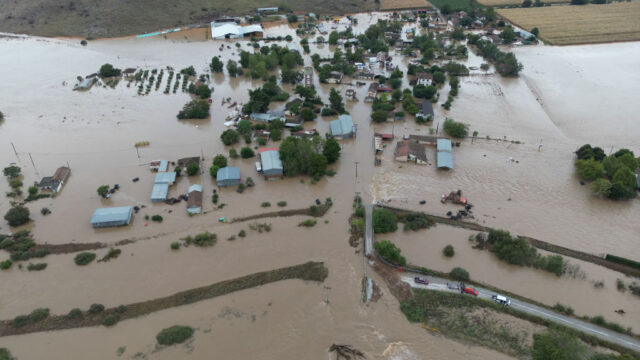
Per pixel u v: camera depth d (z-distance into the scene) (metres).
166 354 57.78
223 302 66.00
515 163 103.69
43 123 123.31
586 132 119.31
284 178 98.19
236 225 83.12
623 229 81.75
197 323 62.47
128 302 66.06
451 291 67.00
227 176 93.69
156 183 93.06
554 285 68.69
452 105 134.88
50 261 74.19
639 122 124.12
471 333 60.16
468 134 116.75
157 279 70.50
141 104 136.00
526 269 71.94
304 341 59.88
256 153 107.75
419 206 88.44
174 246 76.69
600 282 68.75
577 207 88.06
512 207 88.12
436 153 108.19
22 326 61.66
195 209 86.31
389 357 57.50
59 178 94.62
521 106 135.75
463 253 75.44
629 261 71.88
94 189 93.88
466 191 93.25
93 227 82.12
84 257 73.94
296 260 74.44
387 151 109.25
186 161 102.12
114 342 59.41
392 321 62.72
